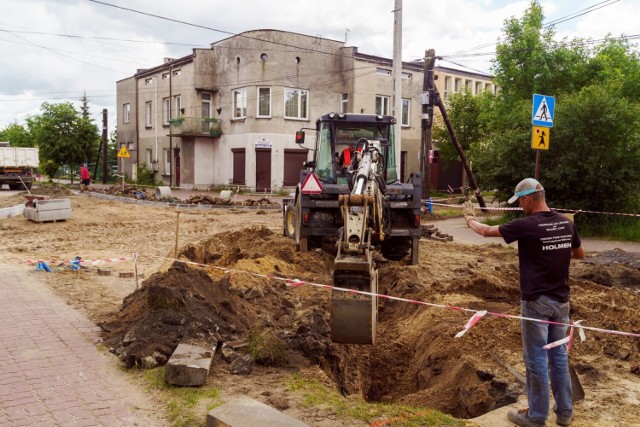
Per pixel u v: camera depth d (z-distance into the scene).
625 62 25.75
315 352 5.87
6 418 4.52
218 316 6.46
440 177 41.09
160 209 22.80
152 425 4.45
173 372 5.06
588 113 16.38
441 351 6.29
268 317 7.07
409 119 40.38
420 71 40.50
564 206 16.70
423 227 16.50
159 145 43.34
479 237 16.70
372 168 7.53
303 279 9.53
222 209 23.61
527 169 17.56
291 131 35.78
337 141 12.00
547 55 25.22
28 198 18.61
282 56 35.03
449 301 7.84
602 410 4.71
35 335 6.52
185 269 7.18
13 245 13.53
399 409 4.69
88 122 46.38
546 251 4.27
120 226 17.47
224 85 37.53
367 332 5.44
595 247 14.14
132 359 5.55
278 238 13.62
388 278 10.27
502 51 25.72
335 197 11.53
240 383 5.16
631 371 5.50
